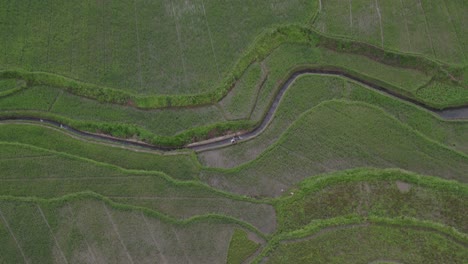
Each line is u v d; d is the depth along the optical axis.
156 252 24.05
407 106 26.75
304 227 24.19
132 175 25.73
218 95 26.95
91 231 24.55
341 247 23.59
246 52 27.58
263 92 27.14
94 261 24.03
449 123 26.33
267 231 24.41
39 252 24.30
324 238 23.83
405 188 24.66
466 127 26.22
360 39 27.58
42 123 27.27
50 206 25.03
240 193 25.39
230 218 24.55
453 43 27.42
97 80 27.50
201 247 24.09
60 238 24.48
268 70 27.48
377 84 27.41
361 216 24.16
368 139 26.05
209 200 25.16
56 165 26.03
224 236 24.28
